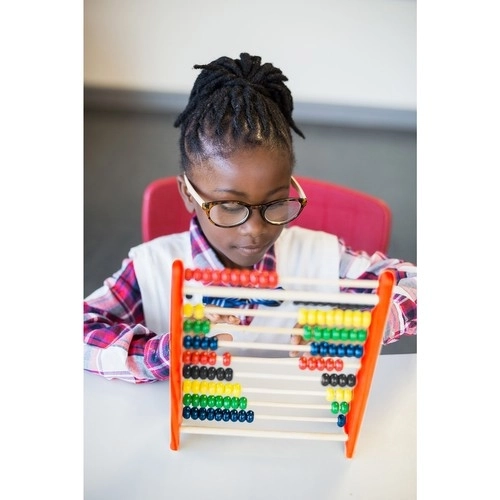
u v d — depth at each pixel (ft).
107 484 2.59
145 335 3.29
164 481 2.61
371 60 5.74
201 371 2.65
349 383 2.68
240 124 3.01
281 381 3.13
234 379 3.11
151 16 5.39
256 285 2.43
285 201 3.14
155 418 2.92
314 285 3.93
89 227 5.77
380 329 2.38
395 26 5.71
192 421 2.90
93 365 3.11
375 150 6.05
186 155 3.27
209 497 2.55
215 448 2.79
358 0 5.48
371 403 3.07
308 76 5.75
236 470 2.68
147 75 5.48
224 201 3.08
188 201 3.56
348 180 5.92
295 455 2.78
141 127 5.71
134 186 5.72
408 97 5.95
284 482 2.63
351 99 5.86
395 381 3.22
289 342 3.74
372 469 2.72
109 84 5.52
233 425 2.89
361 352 2.56
